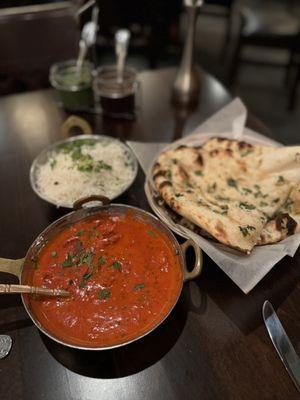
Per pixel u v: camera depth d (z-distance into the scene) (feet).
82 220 0.96
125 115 1.55
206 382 0.75
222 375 0.76
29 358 0.80
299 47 2.97
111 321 0.78
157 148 1.29
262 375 0.76
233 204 1.07
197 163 1.20
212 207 1.04
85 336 0.76
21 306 0.89
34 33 2.03
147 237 0.94
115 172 1.18
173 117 1.55
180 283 0.79
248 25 3.00
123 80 1.53
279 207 1.08
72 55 2.16
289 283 0.93
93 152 1.21
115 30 3.34
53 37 2.07
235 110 1.39
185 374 0.77
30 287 0.78
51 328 0.77
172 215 1.05
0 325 0.85
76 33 2.07
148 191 1.09
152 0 3.15
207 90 1.70
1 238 1.05
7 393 0.74
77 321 0.79
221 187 1.15
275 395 0.73
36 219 1.11
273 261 0.90
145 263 0.89
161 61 3.76
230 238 0.92
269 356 0.79
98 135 1.40
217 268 0.96
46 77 2.21
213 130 1.37
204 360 0.79
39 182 1.14
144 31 3.43
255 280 0.86
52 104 1.63
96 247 0.91
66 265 0.88
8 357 0.80
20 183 1.24
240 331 0.84
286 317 0.86
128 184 1.11
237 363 0.78
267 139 1.31
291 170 1.14
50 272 0.87
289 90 3.47
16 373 0.77
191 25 1.44
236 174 1.19
